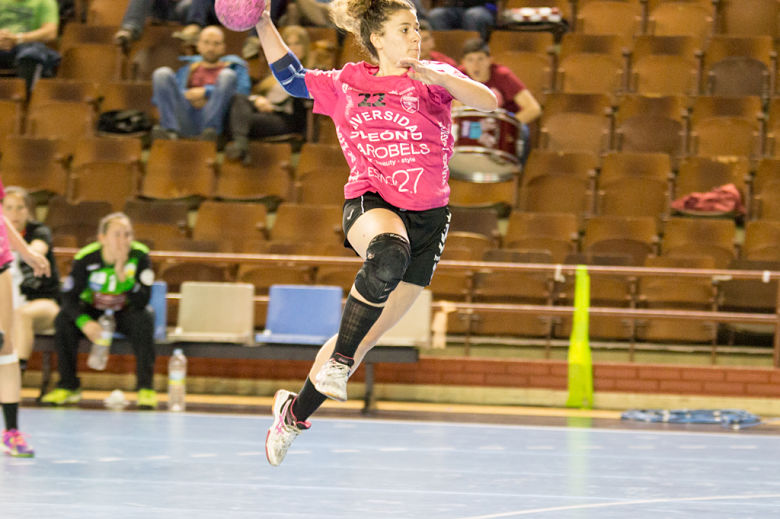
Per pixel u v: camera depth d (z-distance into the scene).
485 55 18.38
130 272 13.44
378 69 5.91
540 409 14.49
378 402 14.88
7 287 8.70
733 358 15.88
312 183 18.48
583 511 6.62
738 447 10.66
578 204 18.06
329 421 12.34
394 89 5.75
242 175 18.80
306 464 8.73
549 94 20.08
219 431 11.05
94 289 13.41
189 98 19.09
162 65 21.66
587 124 19.70
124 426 11.34
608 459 9.48
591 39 21.47
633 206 17.94
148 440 10.16
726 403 14.49
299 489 7.38
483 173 17.78
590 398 14.59
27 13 21.44
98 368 13.32
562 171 18.62
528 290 16.14
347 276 16.47
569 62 21.12
